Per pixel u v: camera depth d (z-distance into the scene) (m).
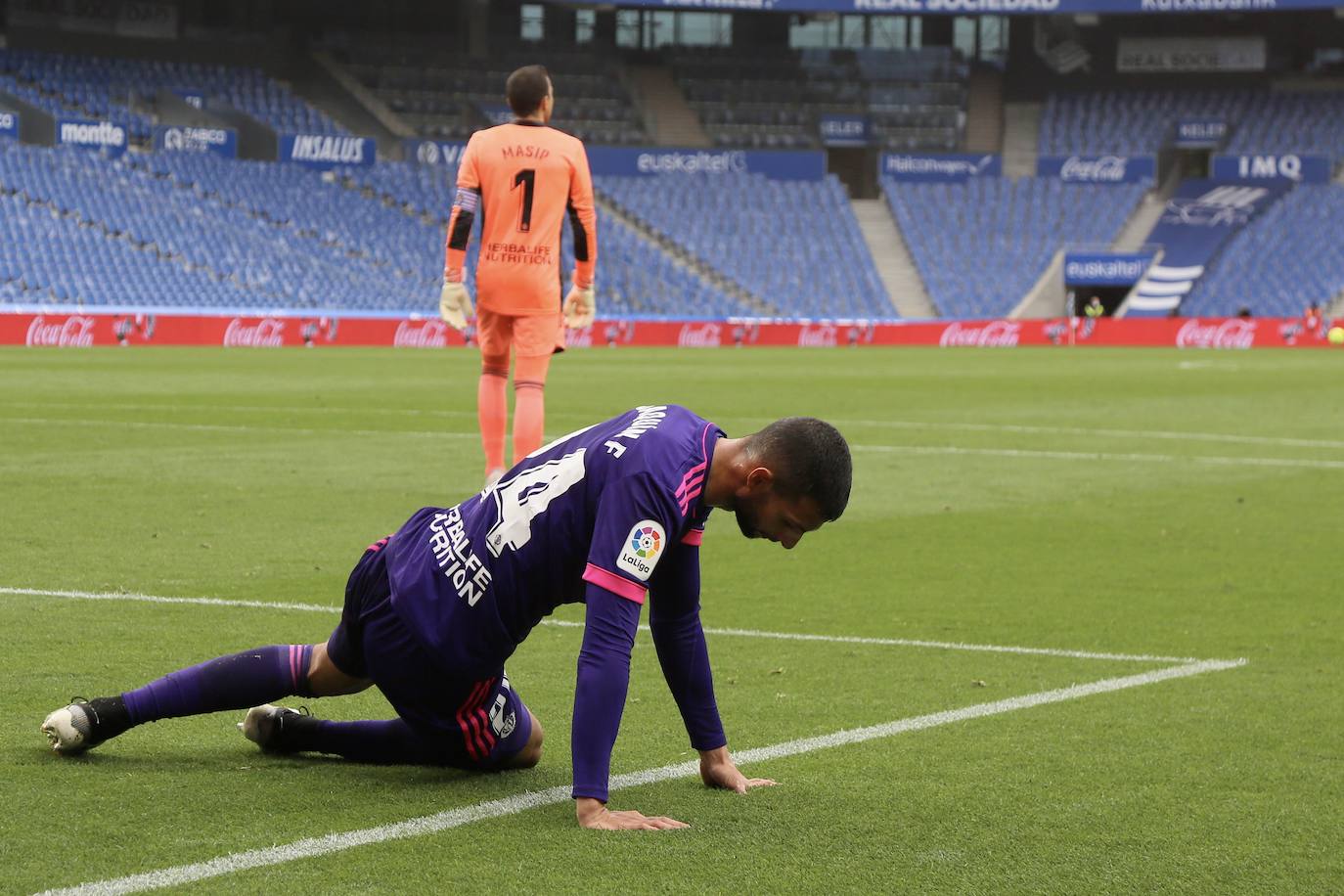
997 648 7.14
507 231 10.44
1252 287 60.38
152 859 3.92
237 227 52.78
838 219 63.81
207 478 13.36
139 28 59.59
